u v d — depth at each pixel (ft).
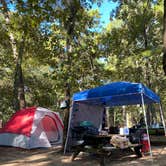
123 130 37.32
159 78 94.58
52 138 49.83
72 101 38.65
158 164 29.58
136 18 75.00
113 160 32.71
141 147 34.50
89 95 36.27
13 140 46.14
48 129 49.62
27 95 96.68
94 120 50.62
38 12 27.73
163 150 39.70
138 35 78.95
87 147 32.01
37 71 96.89
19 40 56.13
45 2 27.66
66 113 40.91
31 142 44.80
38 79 96.68
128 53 82.53
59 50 45.50
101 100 45.50
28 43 56.34
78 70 47.96
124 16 75.05
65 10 32.07
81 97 37.19
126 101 46.85
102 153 30.09
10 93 93.61
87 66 56.08
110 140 33.12
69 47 42.93
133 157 34.09
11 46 61.98
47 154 38.99
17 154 39.96
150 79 94.73
